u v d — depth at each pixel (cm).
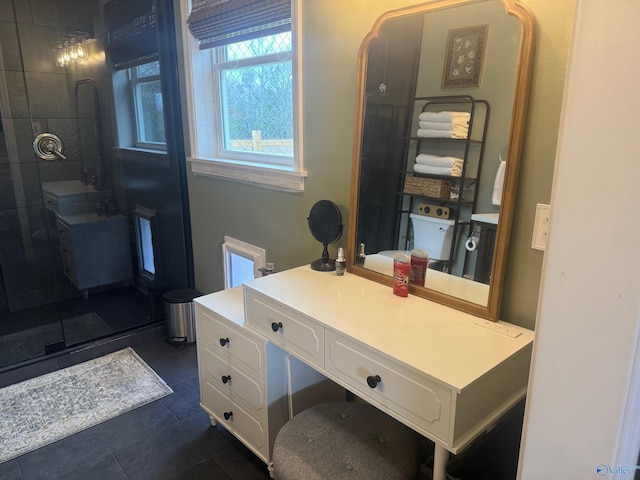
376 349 121
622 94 53
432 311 144
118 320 292
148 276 304
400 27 149
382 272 169
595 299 60
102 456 189
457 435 109
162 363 262
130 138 284
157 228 298
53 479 177
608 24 53
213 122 267
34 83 266
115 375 248
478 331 131
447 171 143
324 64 181
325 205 181
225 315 182
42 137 273
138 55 272
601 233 57
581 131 57
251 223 241
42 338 267
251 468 183
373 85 160
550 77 119
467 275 142
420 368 111
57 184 279
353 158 172
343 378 134
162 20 259
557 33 116
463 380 106
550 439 68
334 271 181
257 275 242
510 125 126
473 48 132
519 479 75
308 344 144
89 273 293
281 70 217
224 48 249
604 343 60
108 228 294
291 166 218
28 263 281
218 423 209
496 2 125
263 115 233
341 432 147
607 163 56
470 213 139
